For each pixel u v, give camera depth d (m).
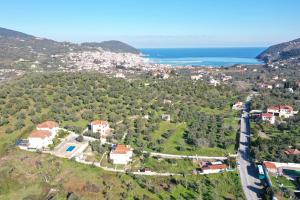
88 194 103.81
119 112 169.88
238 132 161.75
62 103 171.50
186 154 135.75
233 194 109.81
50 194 102.88
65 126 152.00
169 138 150.38
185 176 118.00
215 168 121.31
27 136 138.25
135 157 130.25
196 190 110.19
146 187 110.06
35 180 109.25
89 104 176.12
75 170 115.25
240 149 142.25
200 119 174.12
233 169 122.75
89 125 155.50
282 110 183.88
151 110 179.38
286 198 104.56
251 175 119.75
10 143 131.88
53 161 119.31
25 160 119.56
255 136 151.88
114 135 145.38
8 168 113.94
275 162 127.12
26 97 175.00
